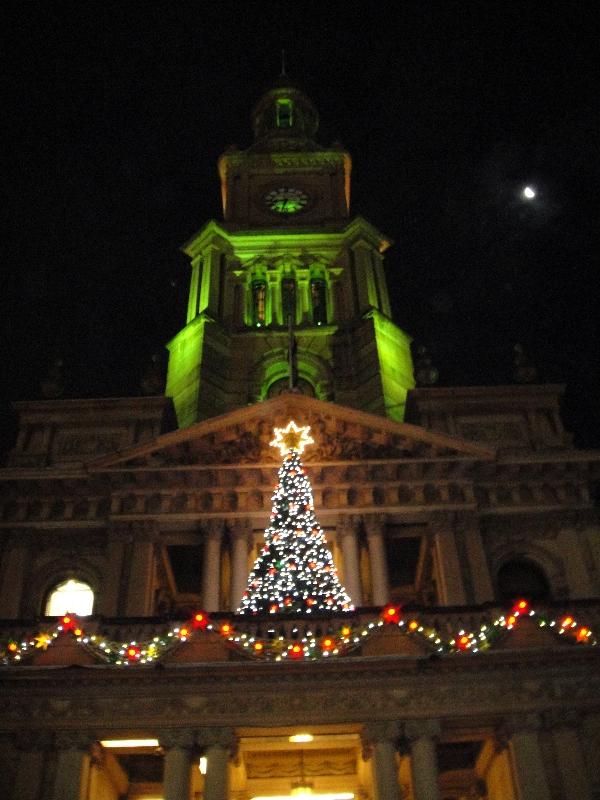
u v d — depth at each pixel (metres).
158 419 46.06
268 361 54.59
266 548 29.77
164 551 40.75
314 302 59.41
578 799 23.12
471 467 41.75
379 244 62.81
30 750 23.69
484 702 24.39
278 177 66.94
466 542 39.94
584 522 41.56
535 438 45.31
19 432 45.78
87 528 41.12
